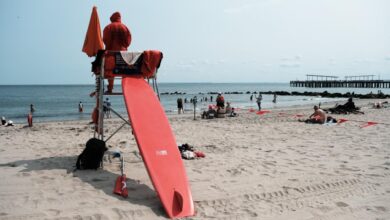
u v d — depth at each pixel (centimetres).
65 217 448
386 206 530
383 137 1175
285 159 831
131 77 722
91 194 542
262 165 766
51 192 548
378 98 5234
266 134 1271
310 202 538
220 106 2012
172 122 1738
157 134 610
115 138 1141
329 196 568
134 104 643
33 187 573
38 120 2573
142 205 503
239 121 1770
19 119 2728
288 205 523
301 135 1237
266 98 6203
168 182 530
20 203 498
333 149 962
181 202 484
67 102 5356
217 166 750
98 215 458
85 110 3797
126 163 754
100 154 694
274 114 2217
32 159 791
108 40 746
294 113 2284
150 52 724
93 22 730
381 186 626
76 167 696
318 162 804
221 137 1197
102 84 711
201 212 488
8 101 5669
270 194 569
